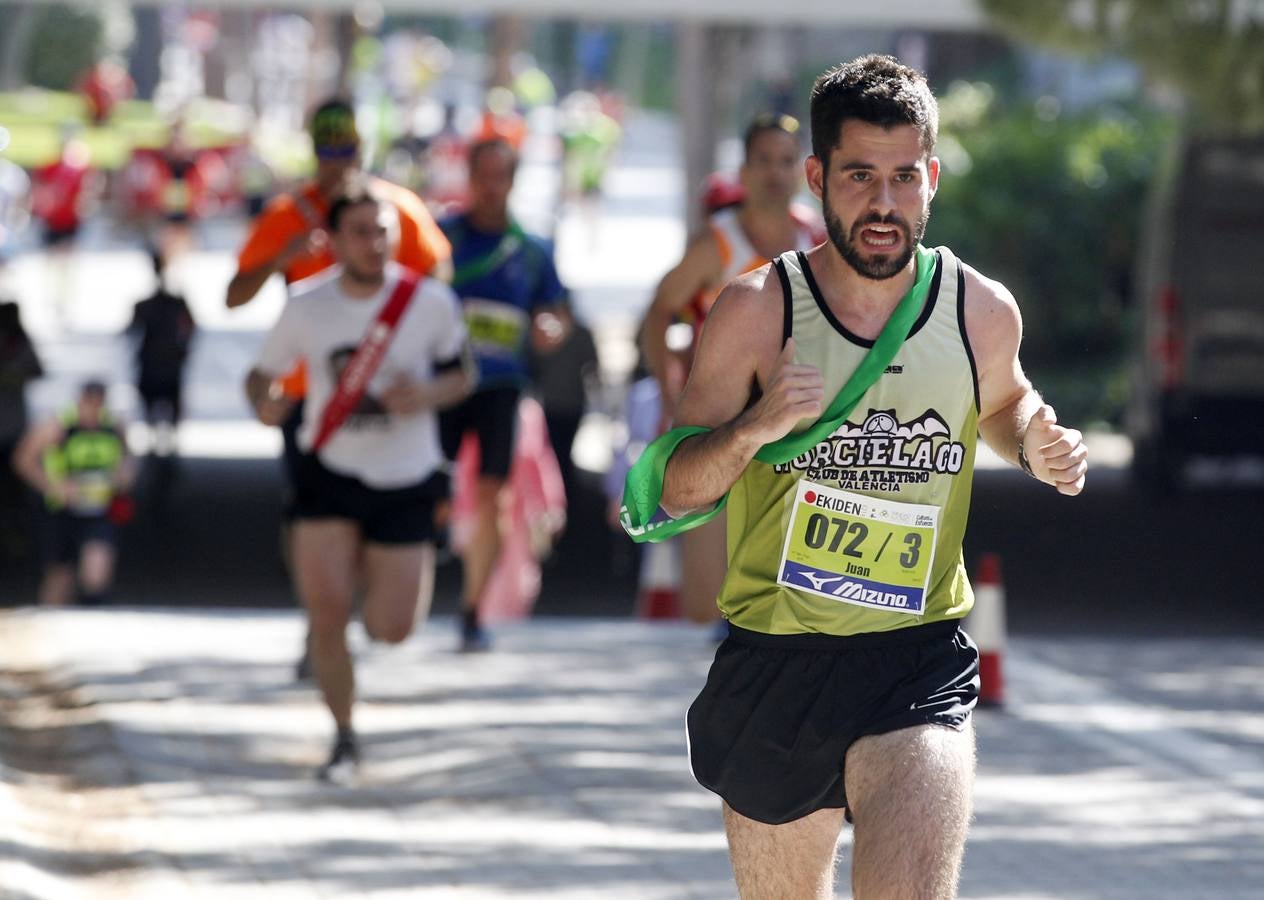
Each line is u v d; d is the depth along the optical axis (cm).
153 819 1988
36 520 4431
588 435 6481
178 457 6044
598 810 2053
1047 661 3078
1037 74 10762
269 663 2806
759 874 1277
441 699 2589
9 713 2472
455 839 1934
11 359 4378
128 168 11288
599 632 3192
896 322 1188
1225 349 4912
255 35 17412
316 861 1852
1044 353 6919
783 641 1224
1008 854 1952
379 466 2141
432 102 16600
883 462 1205
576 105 13575
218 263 10450
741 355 1209
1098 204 6800
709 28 6550
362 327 2133
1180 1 3941
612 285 9219
